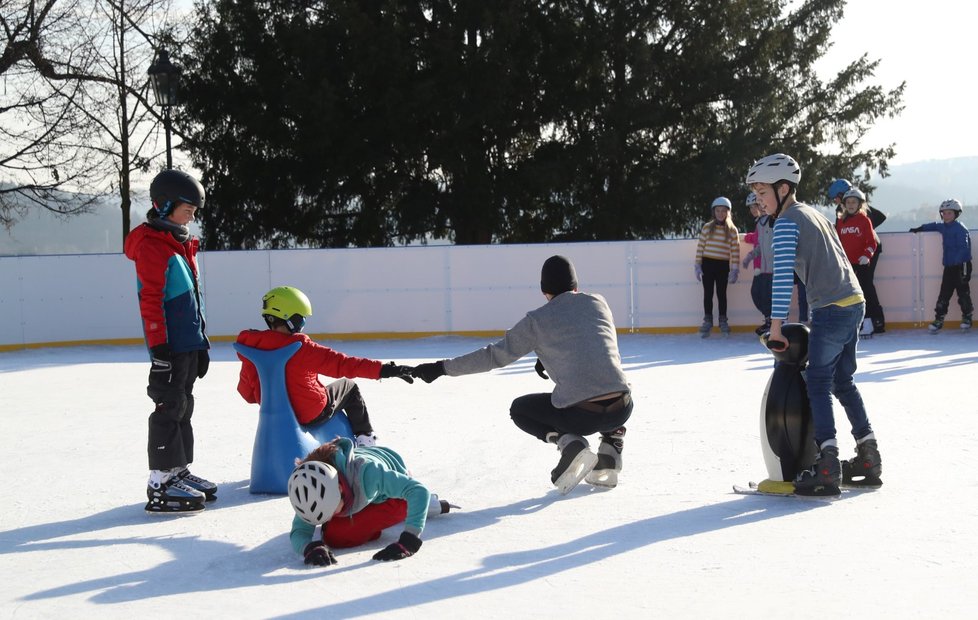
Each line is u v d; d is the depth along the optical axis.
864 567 3.72
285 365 5.35
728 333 14.15
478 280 14.94
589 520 4.55
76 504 5.18
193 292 5.09
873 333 14.05
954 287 13.82
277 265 15.01
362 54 25.25
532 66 26.88
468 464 5.85
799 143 29.14
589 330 4.97
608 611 3.33
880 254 14.49
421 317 15.03
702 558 3.90
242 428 7.34
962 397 7.93
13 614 3.47
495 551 4.09
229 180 26.98
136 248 4.98
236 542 4.39
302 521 4.17
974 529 4.19
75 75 28.03
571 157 26.95
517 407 5.13
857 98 29.69
